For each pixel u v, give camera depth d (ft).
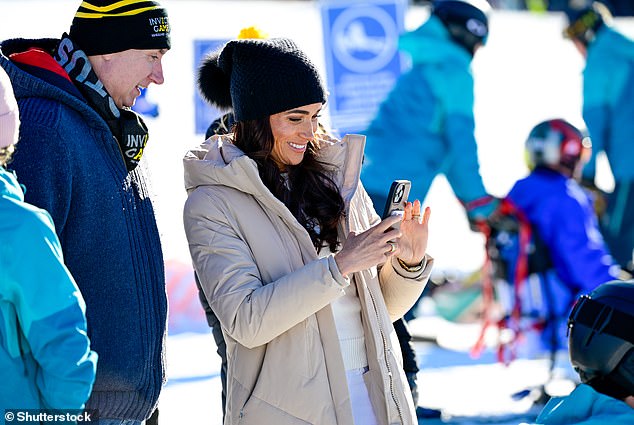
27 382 12.10
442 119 30.91
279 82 14.89
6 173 12.15
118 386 14.80
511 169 45.39
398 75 36.14
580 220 31.32
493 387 32.86
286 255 14.84
